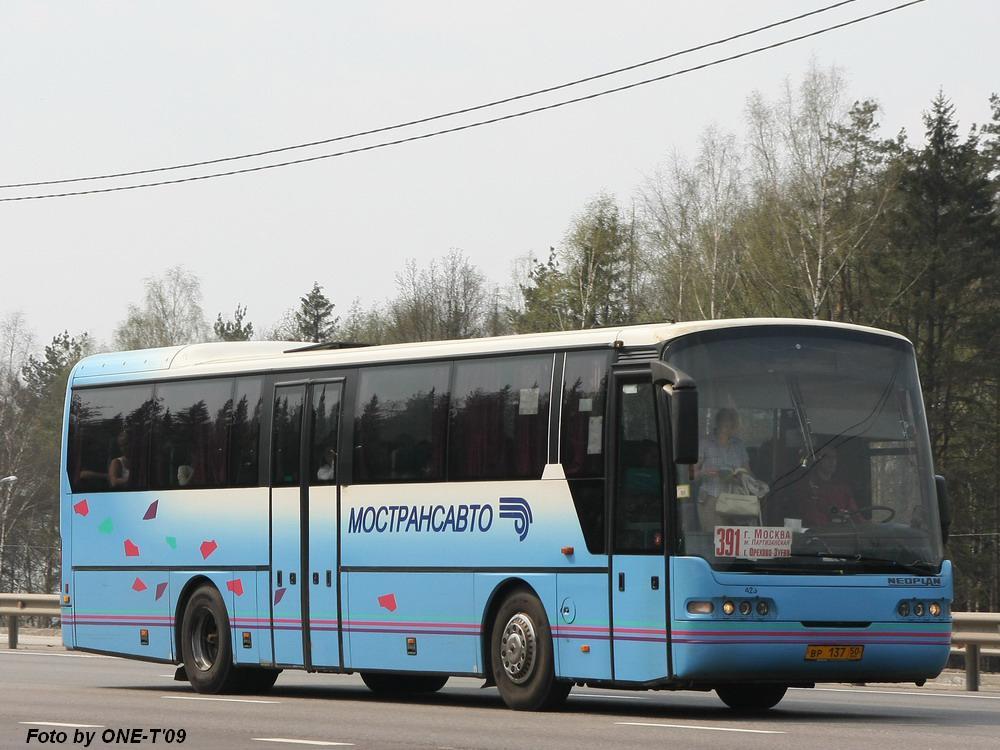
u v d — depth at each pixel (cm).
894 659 2489
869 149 9931
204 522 3288
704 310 10200
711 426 2481
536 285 12181
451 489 2811
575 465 2611
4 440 15700
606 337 2611
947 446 10081
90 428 3588
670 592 2438
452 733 2197
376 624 2919
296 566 3086
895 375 2620
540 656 2633
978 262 9775
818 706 2861
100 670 4153
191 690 3369
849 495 2527
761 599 2422
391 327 14162
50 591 15662
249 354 3347
